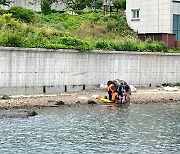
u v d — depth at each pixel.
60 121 26.84
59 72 36.41
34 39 36.22
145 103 34.62
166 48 42.22
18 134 23.39
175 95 37.66
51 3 52.22
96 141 22.33
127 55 39.53
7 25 39.47
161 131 24.78
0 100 32.34
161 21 47.00
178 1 46.88
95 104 33.38
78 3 53.94
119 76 39.25
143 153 20.38
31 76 35.16
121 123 26.69
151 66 40.94
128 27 49.75
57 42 37.31
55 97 34.41
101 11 53.56
